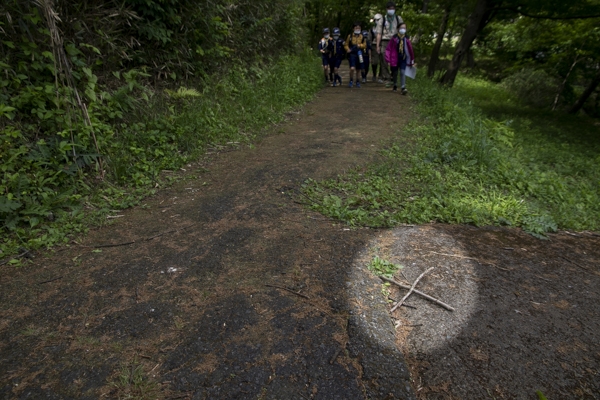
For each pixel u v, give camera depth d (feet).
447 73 40.83
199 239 10.43
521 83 56.49
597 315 7.87
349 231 10.86
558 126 38.60
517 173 16.63
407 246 10.04
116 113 15.64
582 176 21.34
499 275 9.01
